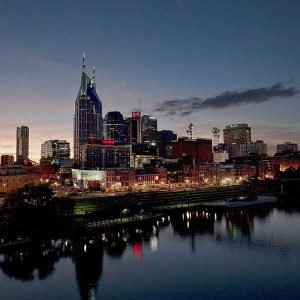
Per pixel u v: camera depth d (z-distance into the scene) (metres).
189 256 126.19
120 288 98.56
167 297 93.12
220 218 199.88
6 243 129.50
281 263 118.56
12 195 149.25
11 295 94.06
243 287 99.12
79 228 154.00
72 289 97.62
